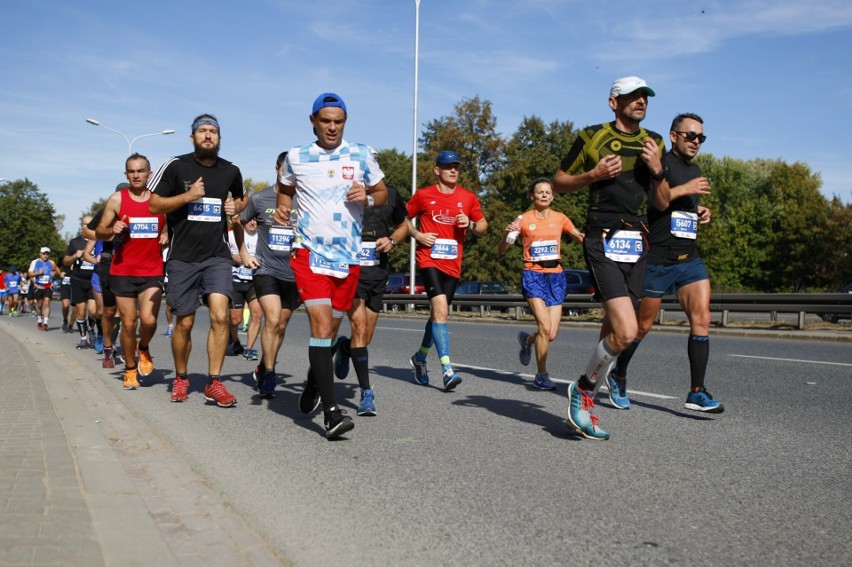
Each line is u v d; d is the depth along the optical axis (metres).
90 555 2.95
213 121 6.91
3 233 95.00
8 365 9.38
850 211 65.19
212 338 6.93
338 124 5.46
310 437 5.61
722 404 6.83
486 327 19.38
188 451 5.19
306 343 13.65
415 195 8.05
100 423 5.87
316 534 3.59
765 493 4.14
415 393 7.62
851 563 3.19
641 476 4.48
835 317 20.92
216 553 3.22
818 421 6.06
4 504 3.51
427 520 3.76
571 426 5.42
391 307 30.86
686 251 6.34
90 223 10.12
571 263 50.94
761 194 75.75
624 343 5.17
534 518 3.77
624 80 5.25
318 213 5.48
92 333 13.48
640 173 5.31
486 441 5.42
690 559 3.24
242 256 7.33
